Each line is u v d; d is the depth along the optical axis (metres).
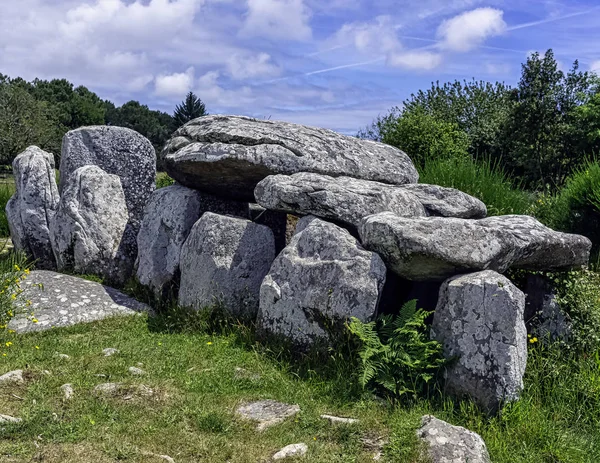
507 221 6.37
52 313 7.23
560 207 10.78
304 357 5.96
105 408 4.75
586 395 5.35
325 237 6.26
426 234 5.70
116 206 9.10
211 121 8.41
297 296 6.13
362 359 5.36
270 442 4.51
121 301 7.86
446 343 5.38
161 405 4.93
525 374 5.55
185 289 7.33
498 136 24.81
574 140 23.03
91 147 9.72
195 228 7.45
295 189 6.74
